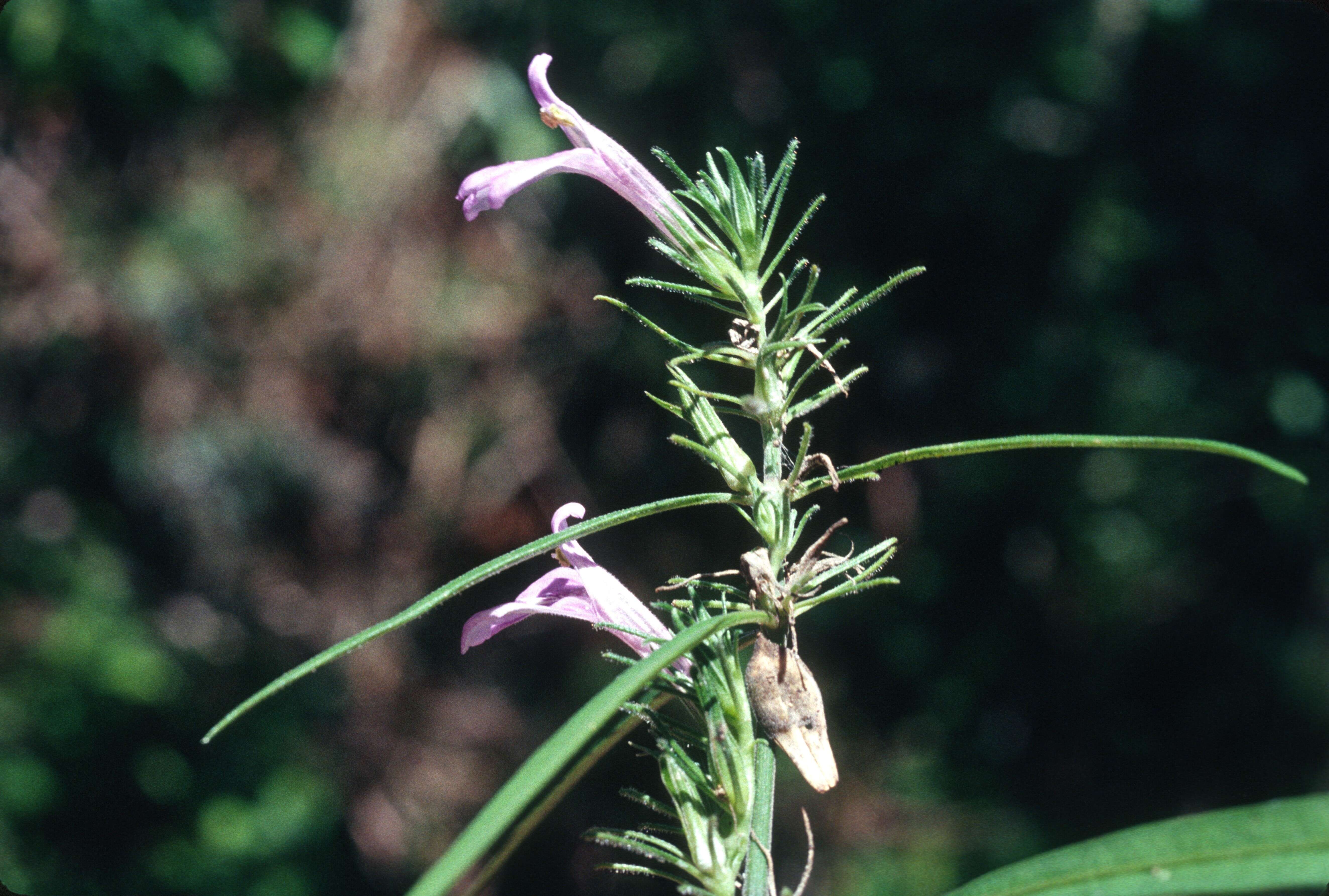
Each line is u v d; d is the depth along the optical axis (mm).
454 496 9539
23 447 9320
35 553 9227
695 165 10219
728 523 10031
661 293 10172
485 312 9406
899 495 10117
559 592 1979
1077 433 9992
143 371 9164
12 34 8422
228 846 9094
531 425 9758
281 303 9188
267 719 9508
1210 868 1165
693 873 1698
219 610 9664
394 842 9359
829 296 10125
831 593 1758
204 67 8828
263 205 9234
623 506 10195
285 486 9469
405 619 1452
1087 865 1239
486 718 9766
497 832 1150
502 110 9547
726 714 1745
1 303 8984
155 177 9281
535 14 9938
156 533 9719
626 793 1759
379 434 9648
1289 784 9414
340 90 9258
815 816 9109
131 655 9141
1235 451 1406
